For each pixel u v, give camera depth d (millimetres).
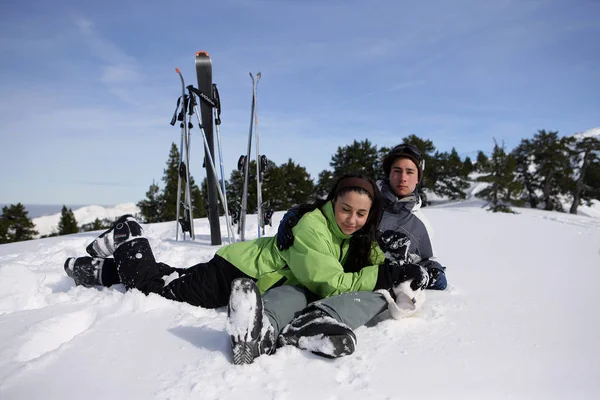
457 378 1211
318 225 1751
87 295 1979
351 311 1533
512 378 1214
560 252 3674
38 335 1467
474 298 2051
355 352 1381
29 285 1971
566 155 27203
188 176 4227
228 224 3945
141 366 1242
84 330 1565
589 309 1870
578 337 1525
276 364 1271
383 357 1345
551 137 27094
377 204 1843
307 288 1814
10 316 1659
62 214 31234
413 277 1701
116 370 1216
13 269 1965
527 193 29031
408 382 1183
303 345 1363
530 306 1914
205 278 1855
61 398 1066
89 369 1217
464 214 9016
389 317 1767
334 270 1690
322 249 1723
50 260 3273
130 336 1462
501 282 2416
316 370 1245
